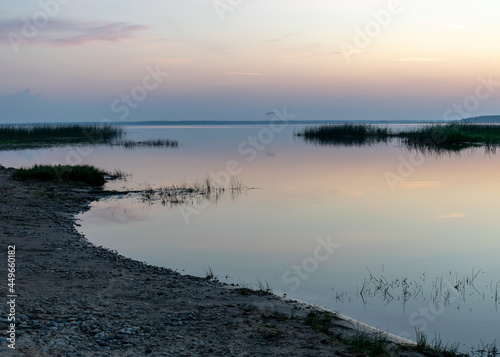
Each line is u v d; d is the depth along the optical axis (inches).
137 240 489.7
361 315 295.1
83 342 214.1
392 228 548.7
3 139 2327.8
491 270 392.5
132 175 1049.5
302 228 550.3
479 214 628.4
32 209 604.4
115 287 312.2
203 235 515.8
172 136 3410.4
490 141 2014.0
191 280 351.3
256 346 224.1
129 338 223.9
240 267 399.2
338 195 790.5
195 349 215.6
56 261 368.8
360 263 413.1
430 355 234.7
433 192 815.7
